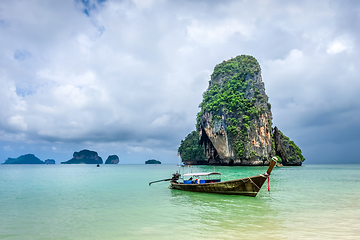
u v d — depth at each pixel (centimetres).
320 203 1591
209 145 10581
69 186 2847
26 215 1357
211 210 1415
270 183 2866
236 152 8881
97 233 1018
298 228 1029
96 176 4834
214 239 902
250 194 1778
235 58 11400
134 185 2923
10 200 1859
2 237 988
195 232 998
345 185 2633
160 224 1137
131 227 1097
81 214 1370
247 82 9650
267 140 9356
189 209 1463
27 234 1022
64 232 1040
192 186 2139
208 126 9912
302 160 11025
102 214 1362
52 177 4578
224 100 9462
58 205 1645
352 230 996
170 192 2236
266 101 9931
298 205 1528
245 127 8838
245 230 1009
